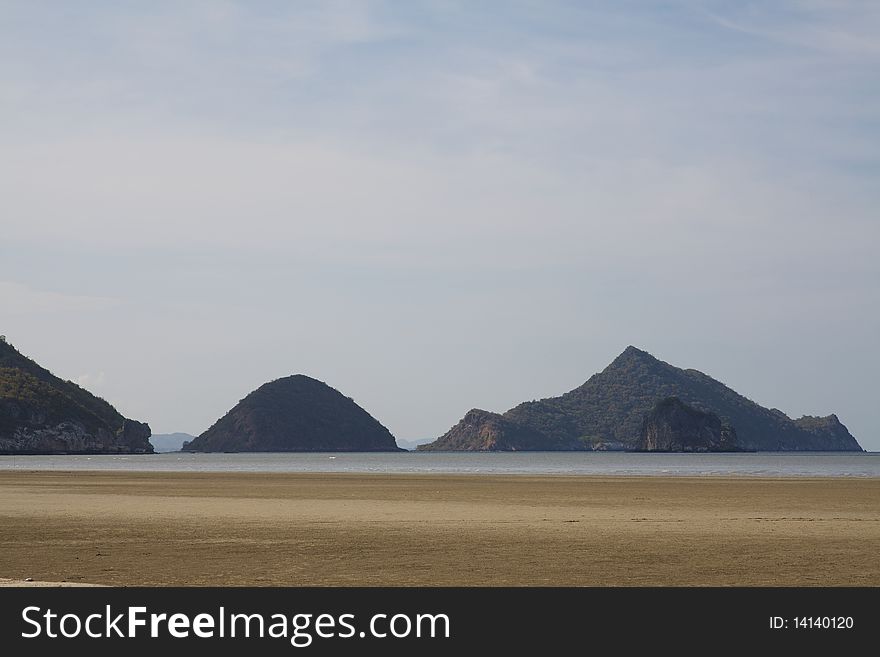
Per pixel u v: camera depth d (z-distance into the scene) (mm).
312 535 33594
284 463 187375
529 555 28078
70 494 60938
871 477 98250
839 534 33844
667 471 126188
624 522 38688
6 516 41938
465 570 25312
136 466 154375
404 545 30547
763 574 24625
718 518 41031
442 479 90375
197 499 55250
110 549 29734
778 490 67188
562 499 55500
